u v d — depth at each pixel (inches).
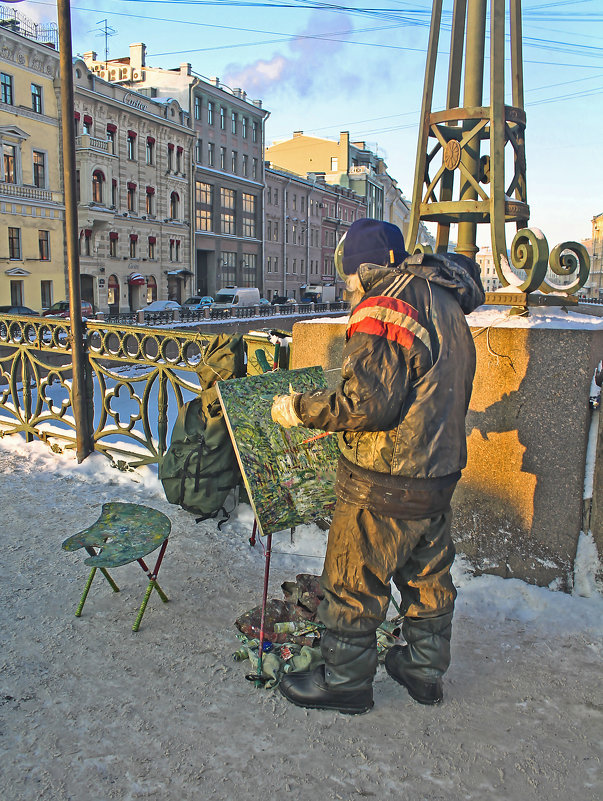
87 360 187.6
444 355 74.3
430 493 76.7
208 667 93.8
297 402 77.6
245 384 99.4
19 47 1240.8
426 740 79.0
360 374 70.8
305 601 106.7
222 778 72.3
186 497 146.9
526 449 114.0
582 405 108.0
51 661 94.3
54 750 76.2
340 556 80.0
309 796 70.0
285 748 77.3
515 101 146.9
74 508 156.9
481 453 118.6
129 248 1579.7
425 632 84.0
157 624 105.6
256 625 102.0
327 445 101.8
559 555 112.7
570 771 74.1
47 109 1328.7
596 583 110.5
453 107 161.8
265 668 91.4
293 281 2502.5
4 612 108.0
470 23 143.2
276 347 147.6
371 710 84.6
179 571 124.9
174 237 1754.4
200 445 144.9
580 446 109.1
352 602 79.9
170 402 381.4
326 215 2773.1
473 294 80.5
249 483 91.7
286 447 97.5
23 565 125.6
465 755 76.5
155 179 1662.2
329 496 98.0
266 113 2183.8
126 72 1856.5
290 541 138.1
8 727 80.0
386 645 98.0
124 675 91.4
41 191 1314.0
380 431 75.4
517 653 98.0
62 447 198.8
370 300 74.1
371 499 76.9
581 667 94.3
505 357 114.0
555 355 109.2
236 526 146.9
